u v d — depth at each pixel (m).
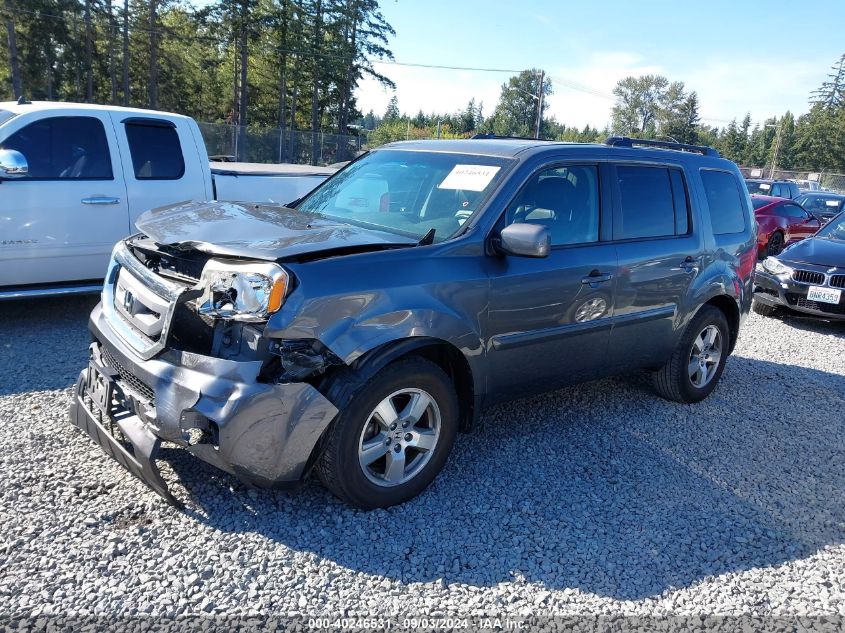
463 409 3.91
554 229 4.18
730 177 5.78
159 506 3.39
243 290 2.99
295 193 8.07
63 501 3.37
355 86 55.28
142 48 48.88
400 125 66.94
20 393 4.69
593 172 4.48
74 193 6.37
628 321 4.65
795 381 6.50
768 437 4.99
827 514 3.90
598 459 4.37
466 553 3.23
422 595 2.91
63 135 6.38
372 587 2.93
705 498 3.97
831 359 7.51
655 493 3.98
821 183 57.12
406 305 3.35
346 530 3.32
